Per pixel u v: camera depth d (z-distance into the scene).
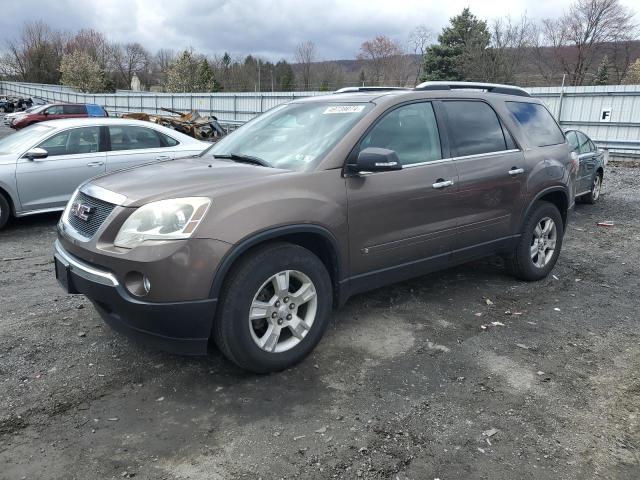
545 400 3.25
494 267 5.89
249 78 65.38
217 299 3.10
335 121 4.00
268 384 3.37
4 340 3.94
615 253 6.79
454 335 4.14
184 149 8.67
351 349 3.86
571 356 3.84
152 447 2.75
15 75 88.94
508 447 2.79
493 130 4.84
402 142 4.07
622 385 3.45
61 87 68.00
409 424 2.97
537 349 3.94
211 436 2.84
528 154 5.05
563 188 5.42
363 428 2.93
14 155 7.39
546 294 5.13
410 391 3.31
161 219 3.03
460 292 5.10
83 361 3.63
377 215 3.83
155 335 3.12
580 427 2.98
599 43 44.34
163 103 39.22
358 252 3.78
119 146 8.13
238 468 2.60
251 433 2.87
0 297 4.86
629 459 2.72
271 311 3.37
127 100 43.31
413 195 4.02
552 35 45.38
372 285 4.00
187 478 2.53
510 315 4.58
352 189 3.68
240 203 3.18
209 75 60.25
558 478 2.57
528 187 5.00
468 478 2.55
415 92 4.32
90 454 2.69
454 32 44.56
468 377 3.50
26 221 8.15
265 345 3.37
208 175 3.48
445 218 4.31
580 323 4.45
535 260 5.38
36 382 3.36
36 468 2.58
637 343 4.08
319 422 2.98
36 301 4.75
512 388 3.38
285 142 4.04
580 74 45.28
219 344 3.26
